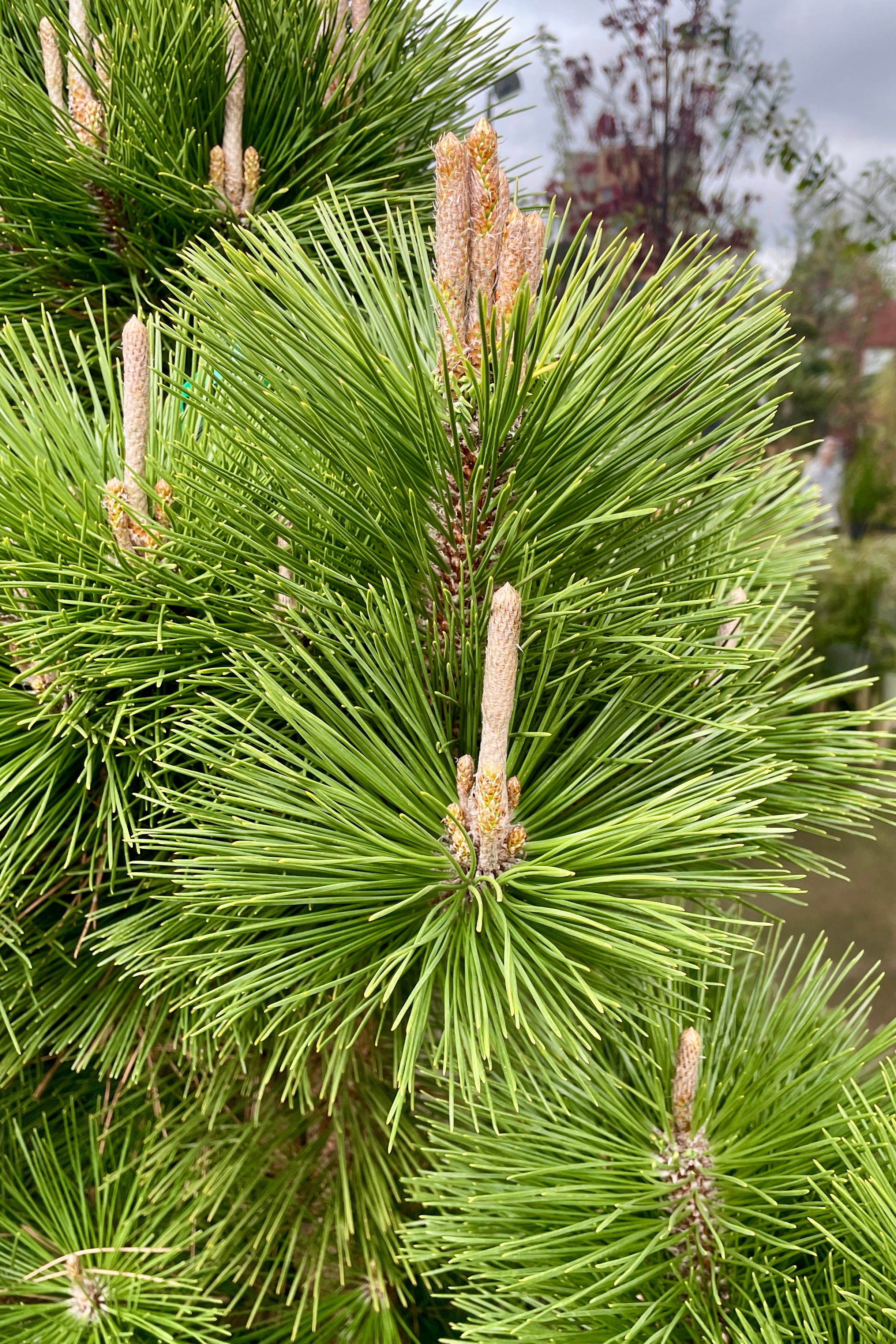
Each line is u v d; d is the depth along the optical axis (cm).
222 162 58
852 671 48
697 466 42
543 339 38
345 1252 59
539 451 41
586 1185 48
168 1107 65
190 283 42
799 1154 49
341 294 46
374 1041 65
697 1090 53
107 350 57
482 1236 49
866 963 154
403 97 62
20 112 55
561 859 40
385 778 42
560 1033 37
